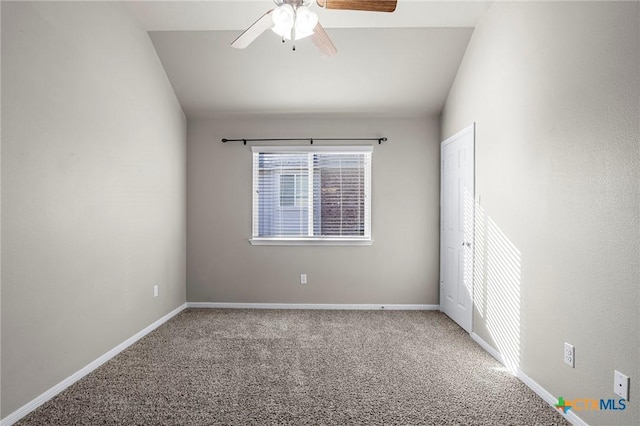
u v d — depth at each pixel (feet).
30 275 6.81
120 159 9.75
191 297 14.38
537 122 7.59
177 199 13.52
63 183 7.63
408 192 14.16
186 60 12.12
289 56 12.01
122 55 9.87
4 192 6.27
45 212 7.15
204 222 14.33
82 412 6.73
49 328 7.26
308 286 14.24
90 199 8.51
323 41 8.18
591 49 6.04
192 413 6.69
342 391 7.54
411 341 10.59
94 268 8.66
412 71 12.40
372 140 14.19
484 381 8.07
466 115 11.54
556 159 6.95
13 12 6.42
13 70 6.42
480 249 10.39
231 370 8.54
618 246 5.48
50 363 7.28
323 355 9.49
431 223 14.14
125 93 10.02
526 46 8.04
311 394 7.40
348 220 14.28
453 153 12.65
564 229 6.73
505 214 8.94
